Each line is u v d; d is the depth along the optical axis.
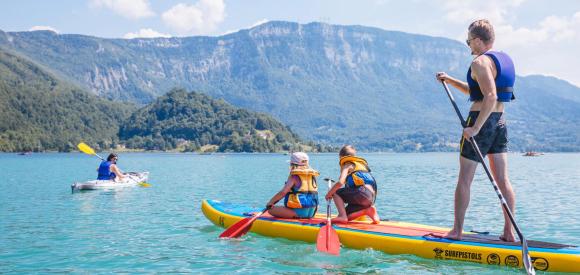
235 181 27.55
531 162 78.25
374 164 66.94
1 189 21.11
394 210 13.84
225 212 10.31
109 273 6.83
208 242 8.80
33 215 12.59
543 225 11.08
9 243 8.87
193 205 14.70
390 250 7.41
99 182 20.48
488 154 6.82
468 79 6.54
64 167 50.94
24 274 6.79
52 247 8.50
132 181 22.23
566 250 6.42
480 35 6.48
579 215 12.63
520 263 6.50
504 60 6.37
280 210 9.21
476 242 6.89
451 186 23.12
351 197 8.43
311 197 9.11
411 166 57.16
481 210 13.80
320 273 6.68
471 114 6.55
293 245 8.28
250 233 9.31
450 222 11.70
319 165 63.66
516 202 15.88
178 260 7.51
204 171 42.41
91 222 11.33
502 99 6.44
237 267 7.05
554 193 19.31
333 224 8.33
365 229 7.93
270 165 60.72
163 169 47.53
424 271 6.59
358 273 6.62
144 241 8.99
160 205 14.71
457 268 6.68
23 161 77.94
